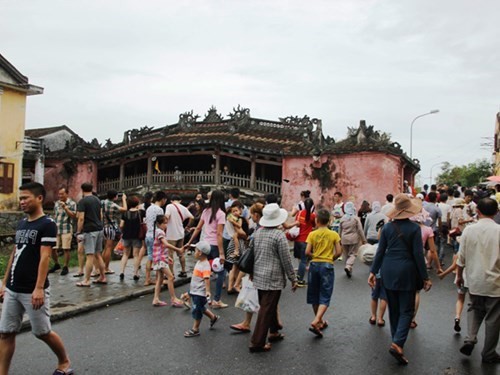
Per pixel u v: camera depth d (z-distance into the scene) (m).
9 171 23.00
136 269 10.30
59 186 29.80
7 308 4.77
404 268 5.57
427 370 5.30
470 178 56.97
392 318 5.80
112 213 10.92
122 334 6.62
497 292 5.40
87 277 9.48
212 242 8.51
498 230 5.50
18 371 5.27
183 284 10.35
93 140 31.25
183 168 27.98
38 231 4.77
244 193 23.08
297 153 22.75
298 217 10.03
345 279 10.67
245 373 5.21
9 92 22.98
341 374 5.18
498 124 36.31
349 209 11.12
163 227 8.37
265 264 6.06
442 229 12.93
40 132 36.47
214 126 26.86
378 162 21.48
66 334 6.63
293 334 6.63
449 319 7.45
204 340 6.35
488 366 5.44
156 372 5.24
